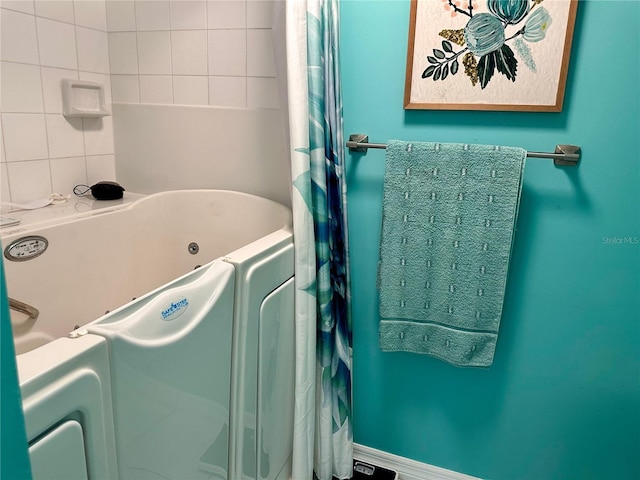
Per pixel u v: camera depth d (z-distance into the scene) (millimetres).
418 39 1175
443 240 1178
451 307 1205
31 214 1349
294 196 1115
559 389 1257
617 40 1046
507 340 1274
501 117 1163
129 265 1518
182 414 811
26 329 1223
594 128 1099
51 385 542
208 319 858
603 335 1192
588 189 1131
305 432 1232
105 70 1649
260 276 1025
